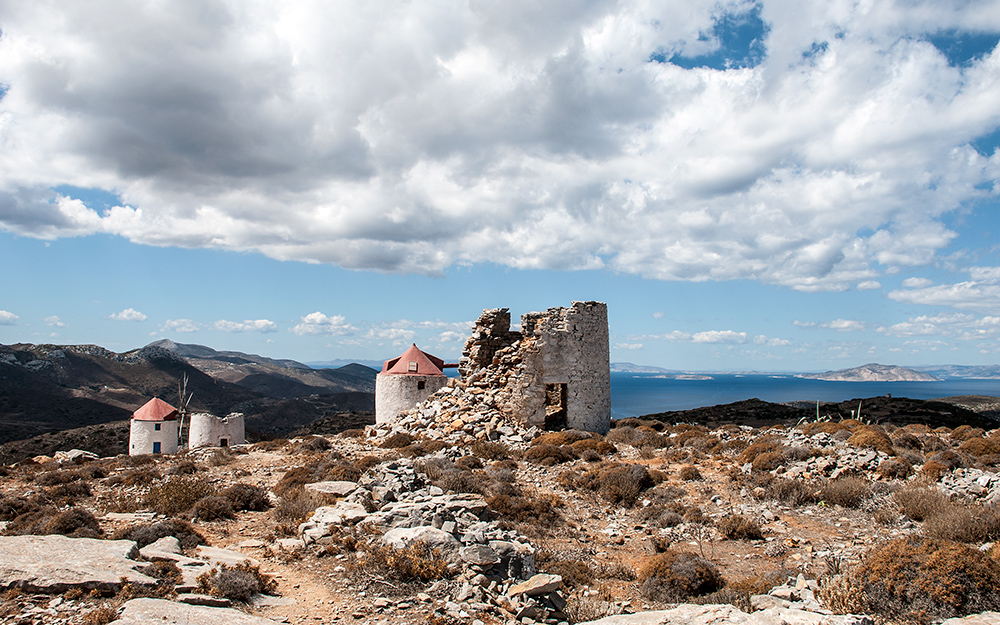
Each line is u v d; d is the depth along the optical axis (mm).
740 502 23297
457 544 14508
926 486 22016
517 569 14516
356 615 11586
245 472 26703
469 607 12133
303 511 18875
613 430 37969
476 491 23047
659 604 14422
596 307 40062
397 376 44969
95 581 10984
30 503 20344
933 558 11820
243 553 15109
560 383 38281
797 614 11078
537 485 25703
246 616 10430
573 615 12969
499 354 40750
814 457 27016
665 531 20703
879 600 11805
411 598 12406
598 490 25125
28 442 84562
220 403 180125
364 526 16172
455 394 40688
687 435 36250
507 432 35562
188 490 20375
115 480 24750
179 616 9883
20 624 9523
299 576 13594
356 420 81188
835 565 15516
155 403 58844
